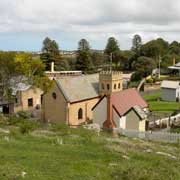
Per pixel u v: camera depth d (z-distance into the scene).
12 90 84.38
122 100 65.00
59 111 73.69
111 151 24.86
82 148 25.47
